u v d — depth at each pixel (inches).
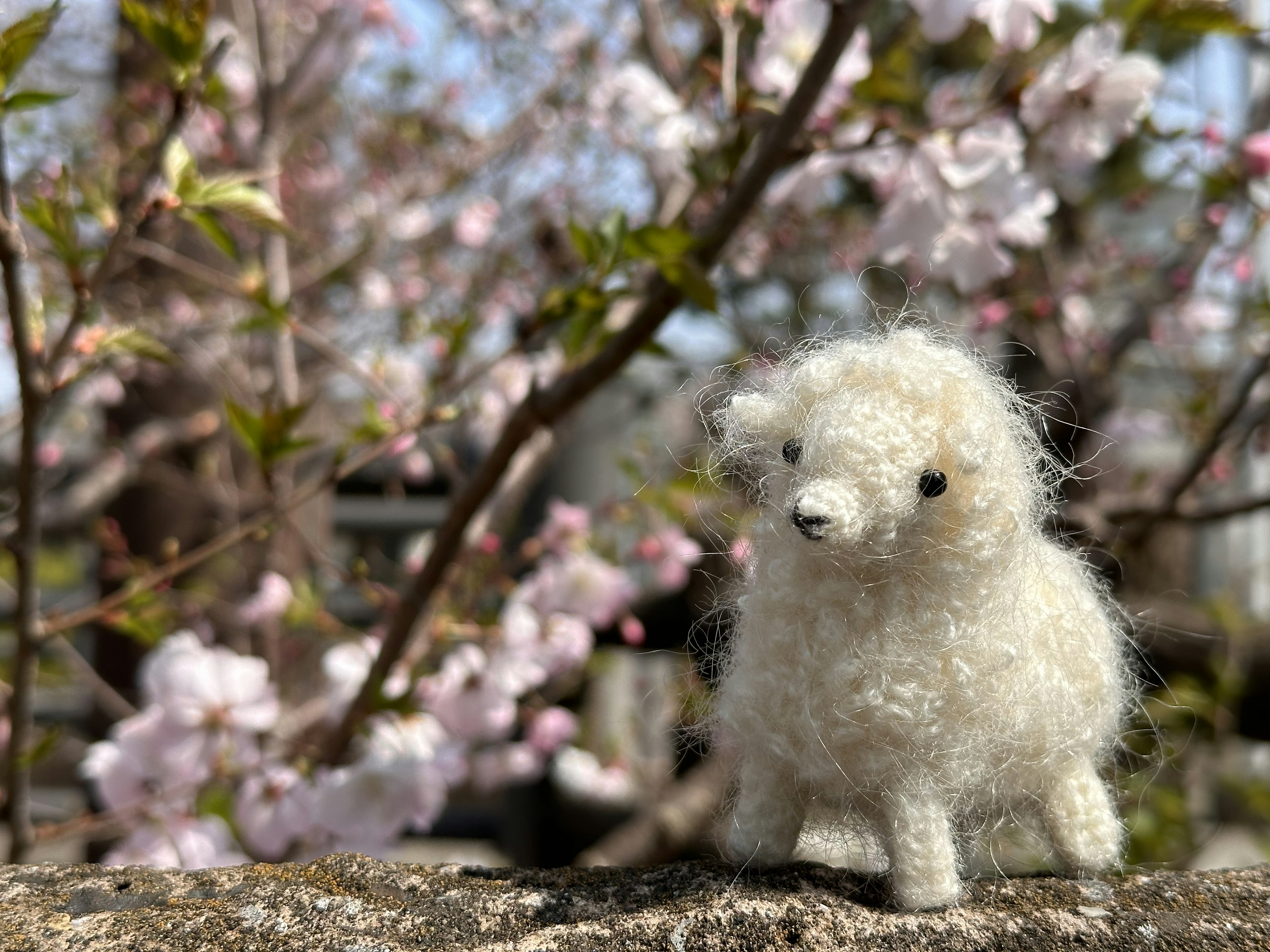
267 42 18.9
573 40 31.0
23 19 8.9
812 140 12.3
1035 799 7.4
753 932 6.6
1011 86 13.9
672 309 11.8
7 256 9.1
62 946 6.7
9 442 25.5
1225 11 13.0
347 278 26.9
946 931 6.6
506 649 17.3
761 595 6.9
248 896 7.2
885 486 6.2
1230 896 7.2
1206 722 21.0
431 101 34.1
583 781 27.5
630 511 22.1
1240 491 31.3
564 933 6.6
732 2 14.2
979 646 6.6
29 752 12.6
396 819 15.0
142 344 11.0
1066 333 20.9
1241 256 20.2
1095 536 8.6
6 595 20.8
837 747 6.7
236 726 16.1
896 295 27.3
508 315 33.6
